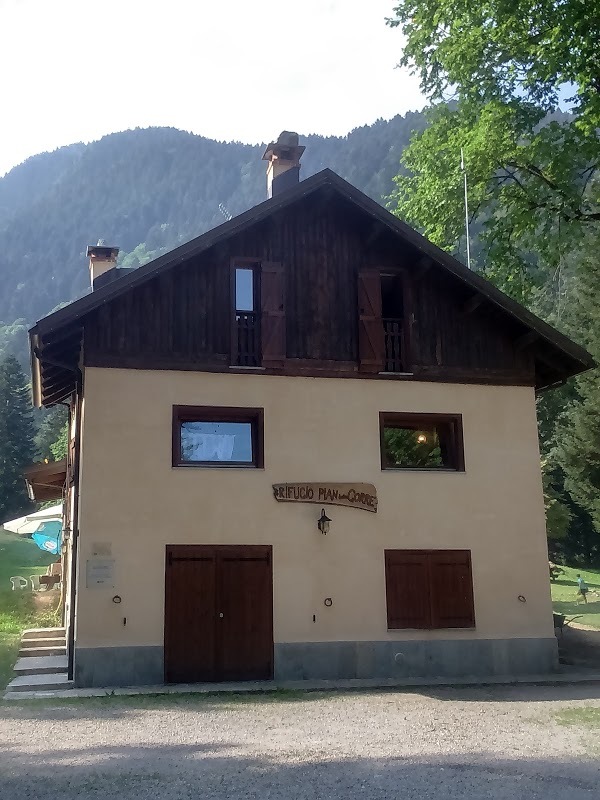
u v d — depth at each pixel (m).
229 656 13.81
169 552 13.85
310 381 15.12
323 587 14.41
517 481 15.83
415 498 15.20
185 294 14.84
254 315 15.23
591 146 19.05
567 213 20.64
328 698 12.12
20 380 73.75
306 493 14.62
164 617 13.62
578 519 44.88
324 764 7.54
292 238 15.68
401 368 15.77
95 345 14.20
